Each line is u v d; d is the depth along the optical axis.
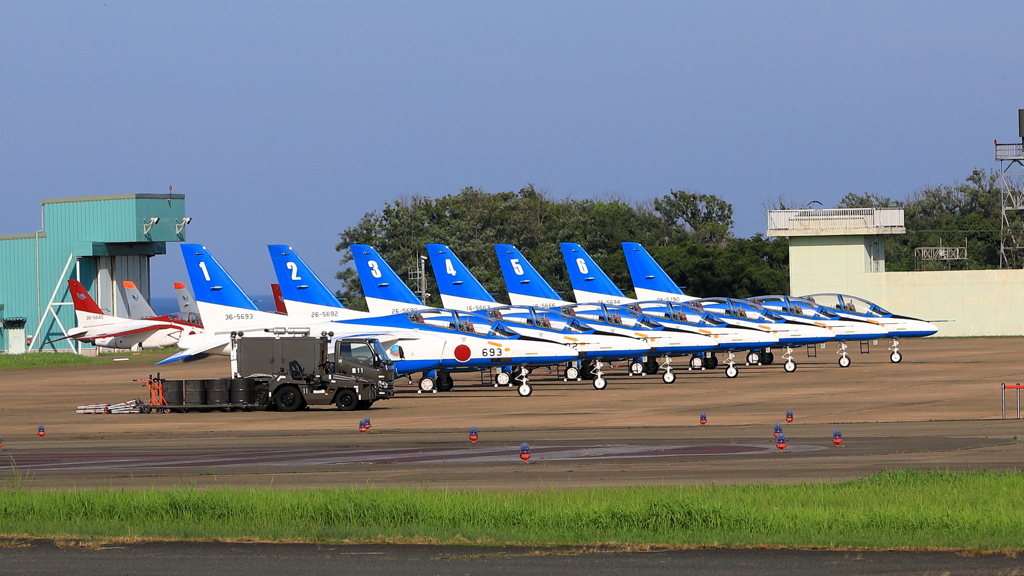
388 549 35.31
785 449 58.69
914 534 35.75
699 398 97.25
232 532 38.03
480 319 117.12
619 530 37.09
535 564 32.91
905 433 65.56
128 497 43.88
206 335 123.94
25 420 93.00
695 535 36.22
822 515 37.75
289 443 68.94
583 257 157.88
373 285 139.00
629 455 57.69
